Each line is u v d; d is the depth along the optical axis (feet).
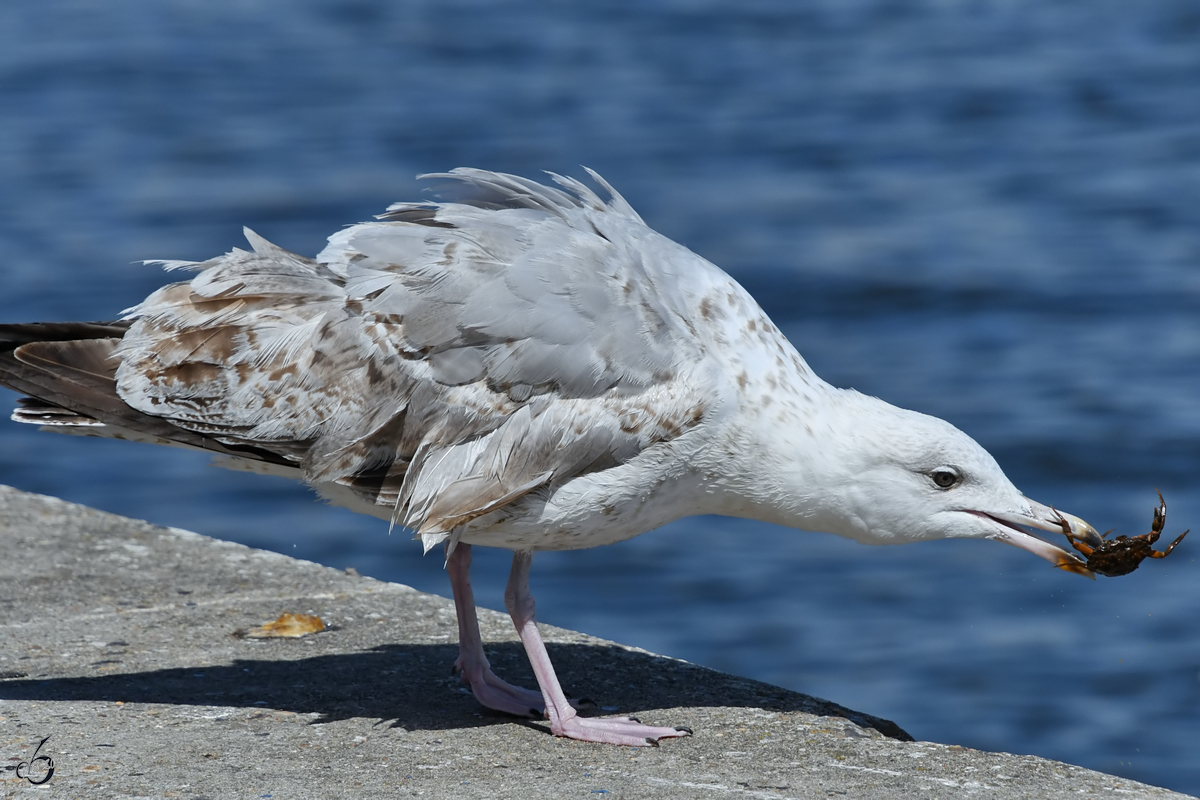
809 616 53.31
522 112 130.82
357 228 24.64
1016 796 21.04
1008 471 64.39
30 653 26.55
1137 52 144.56
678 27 167.02
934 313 83.97
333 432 23.32
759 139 121.60
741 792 20.98
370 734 23.34
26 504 34.40
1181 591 54.29
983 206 102.53
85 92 133.90
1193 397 71.10
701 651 51.01
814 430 24.22
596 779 21.48
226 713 24.07
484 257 23.50
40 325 24.30
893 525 24.66
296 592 30.45
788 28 164.76
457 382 23.11
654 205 104.37
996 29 159.12
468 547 25.14
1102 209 100.58
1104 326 81.00
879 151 116.98
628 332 23.32
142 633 27.81
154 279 84.79
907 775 21.84
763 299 86.63
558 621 53.21
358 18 172.86
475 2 182.29
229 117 126.82
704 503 24.81
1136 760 43.34
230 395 23.62
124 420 23.73
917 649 50.80
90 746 22.31
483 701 24.61
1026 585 55.42
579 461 23.11
